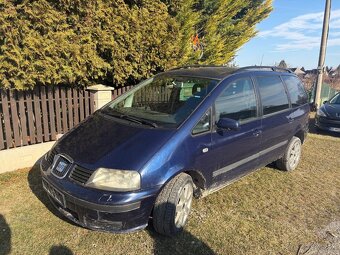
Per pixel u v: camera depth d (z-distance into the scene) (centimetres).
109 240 313
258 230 348
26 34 439
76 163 300
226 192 436
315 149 713
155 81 423
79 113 564
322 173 545
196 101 356
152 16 634
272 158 480
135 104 398
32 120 502
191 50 920
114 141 314
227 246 317
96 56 544
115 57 582
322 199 437
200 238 326
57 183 302
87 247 302
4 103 463
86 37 520
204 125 343
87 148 313
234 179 404
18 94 478
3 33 417
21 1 441
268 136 443
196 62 968
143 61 635
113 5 570
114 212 276
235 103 389
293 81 534
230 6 1123
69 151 318
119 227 286
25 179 448
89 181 284
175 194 306
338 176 534
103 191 278
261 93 438
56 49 470
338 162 618
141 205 285
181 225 330
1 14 407
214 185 369
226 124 342
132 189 279
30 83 457
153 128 327
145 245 309
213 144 347
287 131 492
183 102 363
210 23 1076
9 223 335
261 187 463
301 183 490
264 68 484
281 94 487
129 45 592
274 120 454
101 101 574
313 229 358
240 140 387
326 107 952
